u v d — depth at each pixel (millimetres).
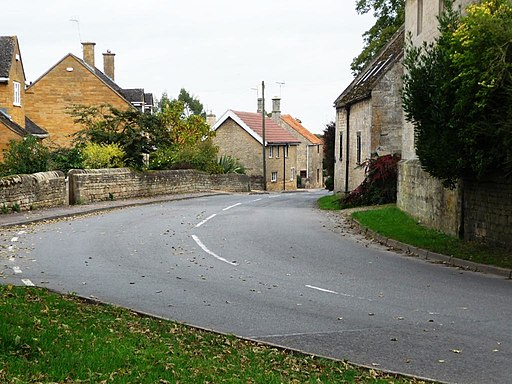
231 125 63969
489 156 13320
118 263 13516
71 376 5887
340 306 9797
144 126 34500
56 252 14898
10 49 38844
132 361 6469
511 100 12320
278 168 66625
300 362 7000
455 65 13055
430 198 18938
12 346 6527
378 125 29797
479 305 9859
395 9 40781
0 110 37500
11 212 23062
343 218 23812
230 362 6832
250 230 19938
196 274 12414
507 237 14203
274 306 9773
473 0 15812
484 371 6754
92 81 48875
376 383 6238
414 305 9867
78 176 28469
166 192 37594
